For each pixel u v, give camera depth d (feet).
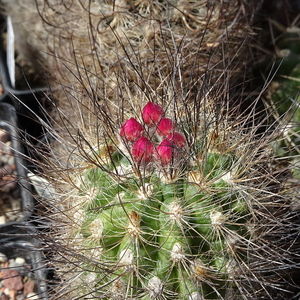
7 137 0.81
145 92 0.53
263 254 0.50
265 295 0.52
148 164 0.45
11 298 0.68
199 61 0.66
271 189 0.53
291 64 0.72
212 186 0.45
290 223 0.50
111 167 0.47
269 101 0.71
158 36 0.65
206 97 0.54
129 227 0.42
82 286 0.45
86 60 0.68
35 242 0.61
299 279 0.58
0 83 0.90
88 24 0.69
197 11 0.68
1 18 1.05
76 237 0.47
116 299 0.43
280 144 0.64
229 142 0.50
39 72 0.87
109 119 0.50
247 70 0.72
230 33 0.67
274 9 0.88
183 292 0.43
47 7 0.76
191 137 0.47
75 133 0.58
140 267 0.42
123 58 0.61
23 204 0.73
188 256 0.43
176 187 0.44
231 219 0.46
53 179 0.53
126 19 0.66
